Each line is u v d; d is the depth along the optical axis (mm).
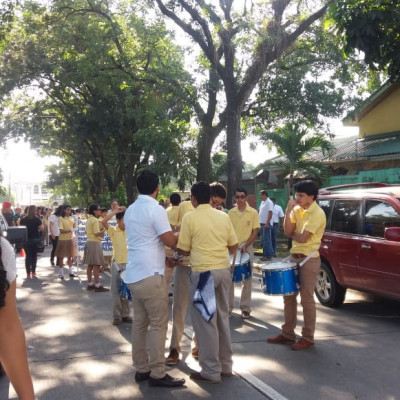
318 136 18922
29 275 12609
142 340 5031
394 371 5254
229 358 5141
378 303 8594
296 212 6148
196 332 4984
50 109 33531
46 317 7980
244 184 28469
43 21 23219
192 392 4734
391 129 18922
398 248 6871
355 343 6242
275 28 17219
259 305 8594
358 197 7930
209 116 20531
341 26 11789
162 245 5008
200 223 5074
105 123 26469
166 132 20016
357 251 7566
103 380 5102
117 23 21203
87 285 10914
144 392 4766
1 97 28406
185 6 18016
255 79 18500
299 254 6086
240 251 7559
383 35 11453
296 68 21766
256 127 25219
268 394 4625
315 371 5254
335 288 8125
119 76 22031
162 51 23047
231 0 18766
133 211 5016
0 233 2598
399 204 7141
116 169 35781
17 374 2613
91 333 6953
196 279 5004
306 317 6016
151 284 4844
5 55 26672
